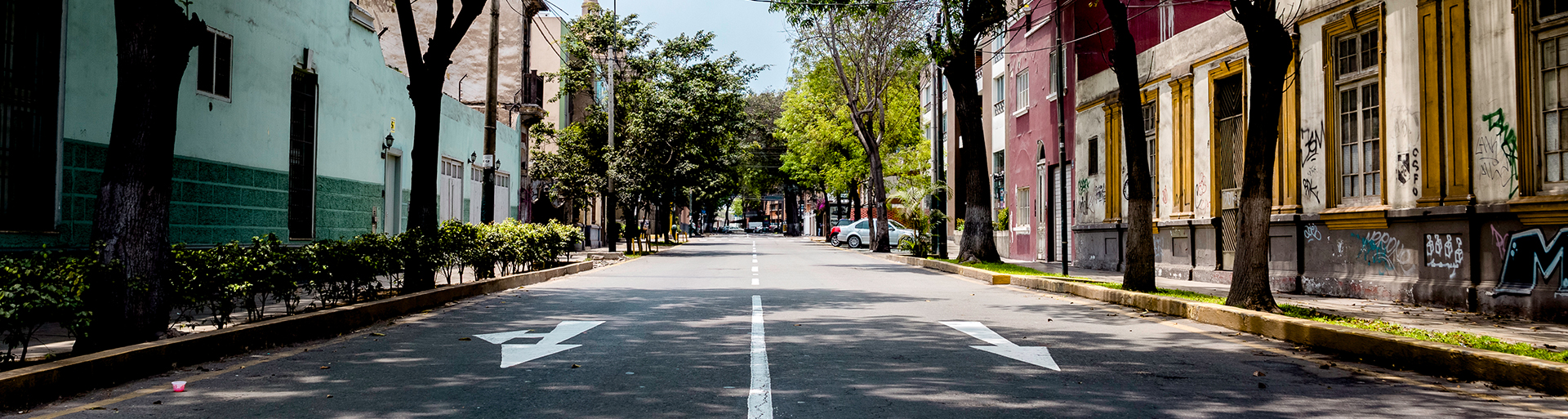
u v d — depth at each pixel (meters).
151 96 7.61
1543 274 9.88
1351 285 13.01
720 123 37.41
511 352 7.89
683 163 35.62
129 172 7.52
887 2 24.88
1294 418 5.28
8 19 9.69
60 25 10.31
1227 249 15.95
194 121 12.55
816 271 22.20
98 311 7.29
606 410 5.45
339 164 17.22
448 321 10.56
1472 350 6.85
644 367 7.07
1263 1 10.28
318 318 9.16
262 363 7.35
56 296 6.21
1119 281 15.98
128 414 5.37
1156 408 5.54
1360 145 13.03
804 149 51.44
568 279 18.77
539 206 38.84
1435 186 11.42
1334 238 13.60
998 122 33.31
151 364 6.78
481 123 26.19
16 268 6.20
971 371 6.88
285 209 15.19
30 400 5.61
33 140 10.02
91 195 10.84
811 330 9.52
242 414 5.34
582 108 47.22
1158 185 18.56
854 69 36.62
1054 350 8.09
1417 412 5.49
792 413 5.34
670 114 33.97
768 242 63.31
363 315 10.20
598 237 43.56
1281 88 10.41
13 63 9.77
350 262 10.52
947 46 23.12
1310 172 14.09
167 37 7.70
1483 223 10.76
